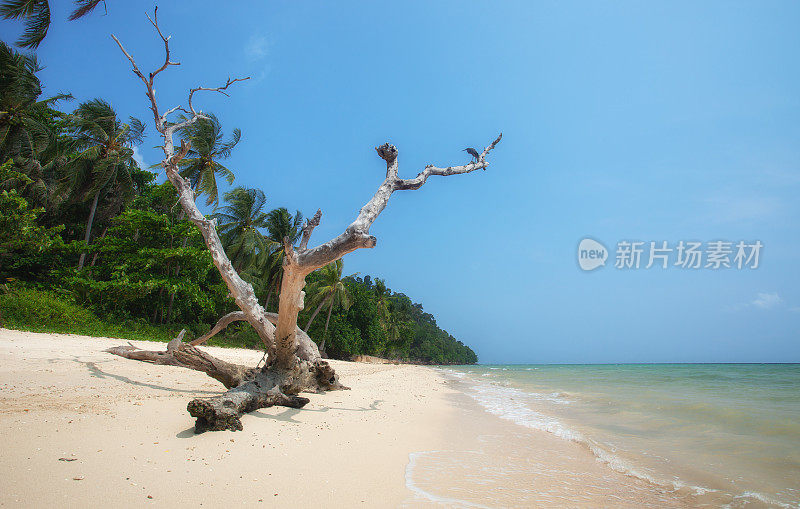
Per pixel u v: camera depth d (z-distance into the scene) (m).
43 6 12.56
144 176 31.03
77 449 4.48
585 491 4.70
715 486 4.98
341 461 5.08
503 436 7.38
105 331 19.59
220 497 3.75
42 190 24.50
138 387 8.30
